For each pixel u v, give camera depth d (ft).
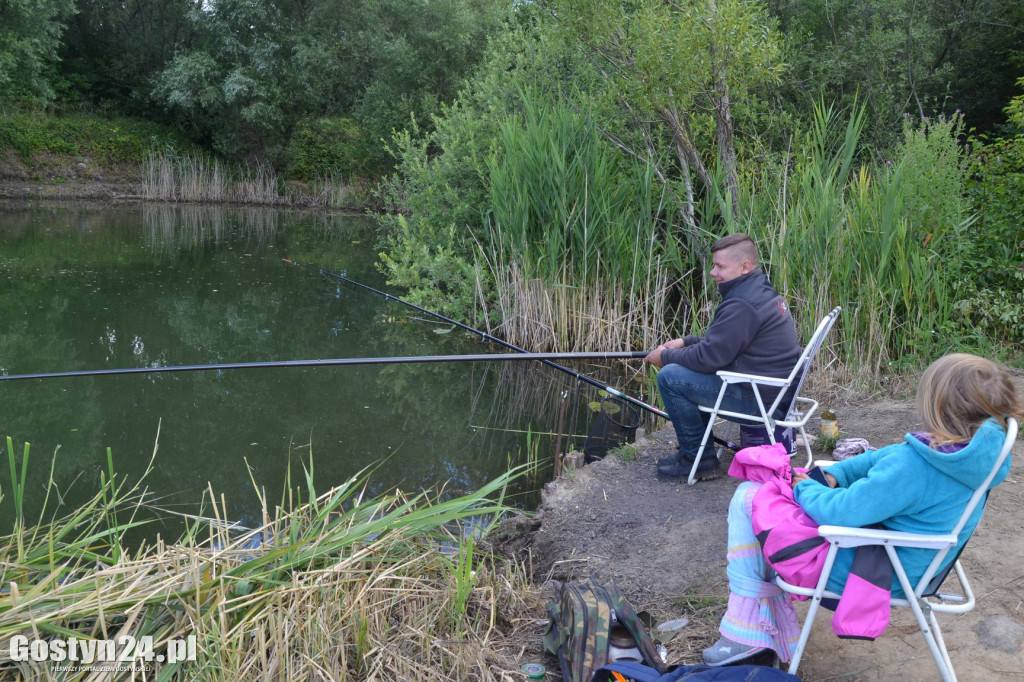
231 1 80.02
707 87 26.78
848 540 6.86
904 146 23.16
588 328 27.25
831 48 35.76
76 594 8.27
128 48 90.17
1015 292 20.76
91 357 25.81
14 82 75.00
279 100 81.71
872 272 19.97
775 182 24.66
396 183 41.24
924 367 18.98
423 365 25.58
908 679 8.09
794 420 12.77
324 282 40.50
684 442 13.09
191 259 46.55
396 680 8.43
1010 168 22.86
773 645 8.03
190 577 8.75
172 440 18.49
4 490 15.61
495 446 18.45
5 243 49.47
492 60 34.73
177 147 86.22
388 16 77.97
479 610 9.72
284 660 8.11
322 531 10.44
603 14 26.32
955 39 40.45
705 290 25.22
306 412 20.80
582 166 26.99
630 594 10.37
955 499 6.72
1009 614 9.08
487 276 30.89
